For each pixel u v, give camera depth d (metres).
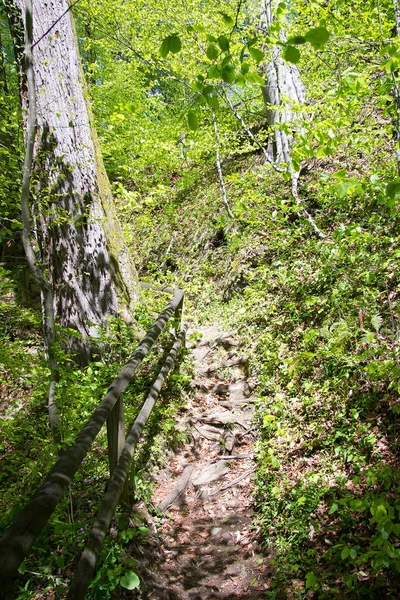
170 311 5.03
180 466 4.41
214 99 2.12
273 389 4.78
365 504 2.29
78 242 5.86
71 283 5.91
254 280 7.18
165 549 3.37
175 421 4.88
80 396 4.25
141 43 9.01
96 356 5.67
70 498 3.23
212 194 10.58
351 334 4.11
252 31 7.42
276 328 5.70
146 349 3.76
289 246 6.90
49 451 3.90
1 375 5.64
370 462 3.19
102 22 10.23
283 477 3.61
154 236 11.22
